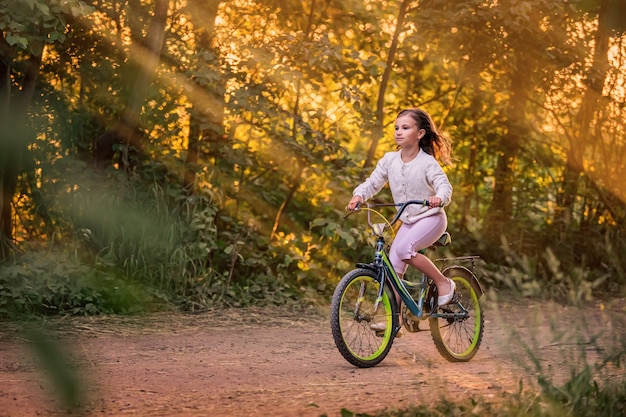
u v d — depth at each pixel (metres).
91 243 7.67
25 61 6.95
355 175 9.40
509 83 10.59
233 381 4.31
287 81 8.42
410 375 4.55
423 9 9.46
